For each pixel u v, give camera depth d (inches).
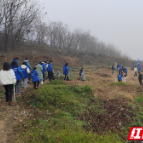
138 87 398.0
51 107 228.8
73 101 253.8
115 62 1330.0
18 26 662.5
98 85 398.3
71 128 175.9
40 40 981.8
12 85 225.1
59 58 896.3
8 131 157.9
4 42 669.9
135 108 259.8
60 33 1243.2
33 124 175.8
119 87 383.2
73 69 741.3
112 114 232.2
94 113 230.7
